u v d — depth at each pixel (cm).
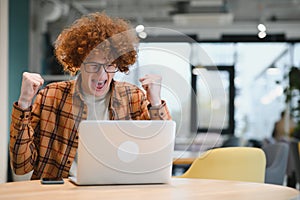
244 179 357
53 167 280
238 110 1214
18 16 741
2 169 617
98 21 261
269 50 1203
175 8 1080
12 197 215
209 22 1145
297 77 895
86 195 221
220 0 1027
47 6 859
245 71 1211
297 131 860
